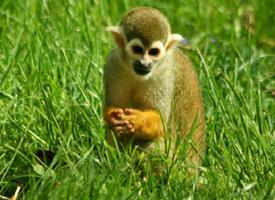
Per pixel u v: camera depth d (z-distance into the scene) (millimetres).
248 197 11719
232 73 15578
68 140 12836
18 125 13062
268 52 17688
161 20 12672
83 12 16094
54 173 11617
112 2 17859
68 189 11094
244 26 18250
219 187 11938
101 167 12148
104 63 13836
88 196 11117
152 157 12492
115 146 12633
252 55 16156
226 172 12531
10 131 13086
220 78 15086
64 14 16578
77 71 14500
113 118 12578
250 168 12539
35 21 15703
